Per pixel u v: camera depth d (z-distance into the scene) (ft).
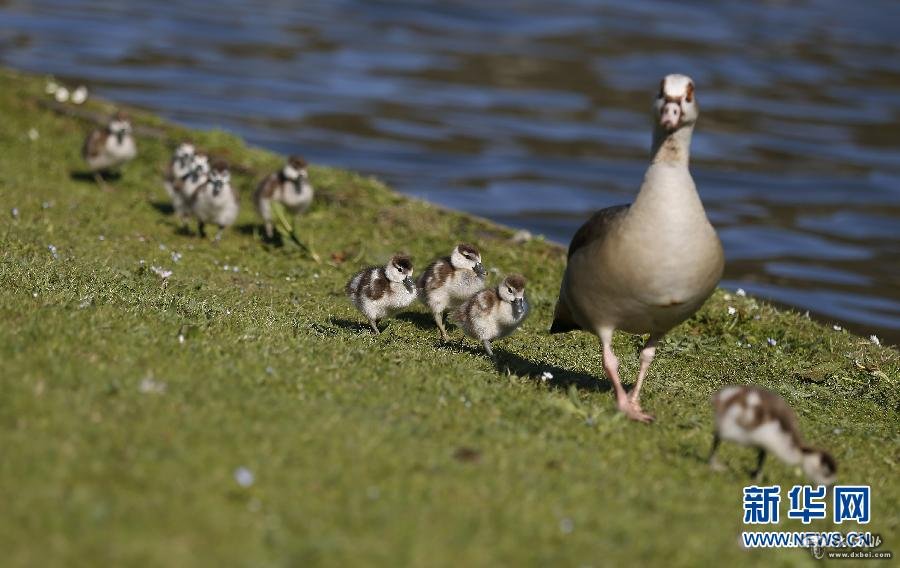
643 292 38.06
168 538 24.29
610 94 162.61
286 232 66.39
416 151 128.06
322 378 36.73
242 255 64.54
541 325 56.65
